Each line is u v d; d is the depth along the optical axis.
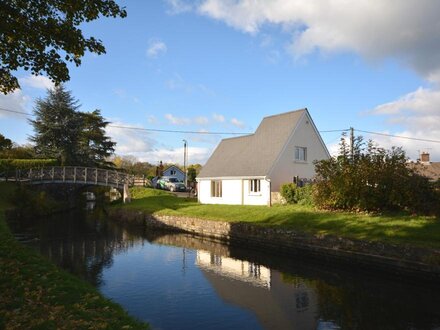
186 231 27.44
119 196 53.44
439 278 12.80
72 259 18.64
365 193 21.19
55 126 57.06
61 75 10.72
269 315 10.92
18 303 7.59
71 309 7.50
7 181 41.84
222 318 10.72
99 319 7.10
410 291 13.02
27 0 9.42
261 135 36.41
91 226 32.00
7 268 10.45
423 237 15.06
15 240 15.61
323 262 17.33
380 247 14.98
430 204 18.95
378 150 22.39
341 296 12.59
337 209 23.03
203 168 39.19
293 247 18.95
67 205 48.88
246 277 15.20
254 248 21.39
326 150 36.22
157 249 21.58
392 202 20.34
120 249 21.48
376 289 13.30
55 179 43.44
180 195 48.91
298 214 22.72
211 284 14.20
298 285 13.98
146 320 10.59
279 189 31.75
